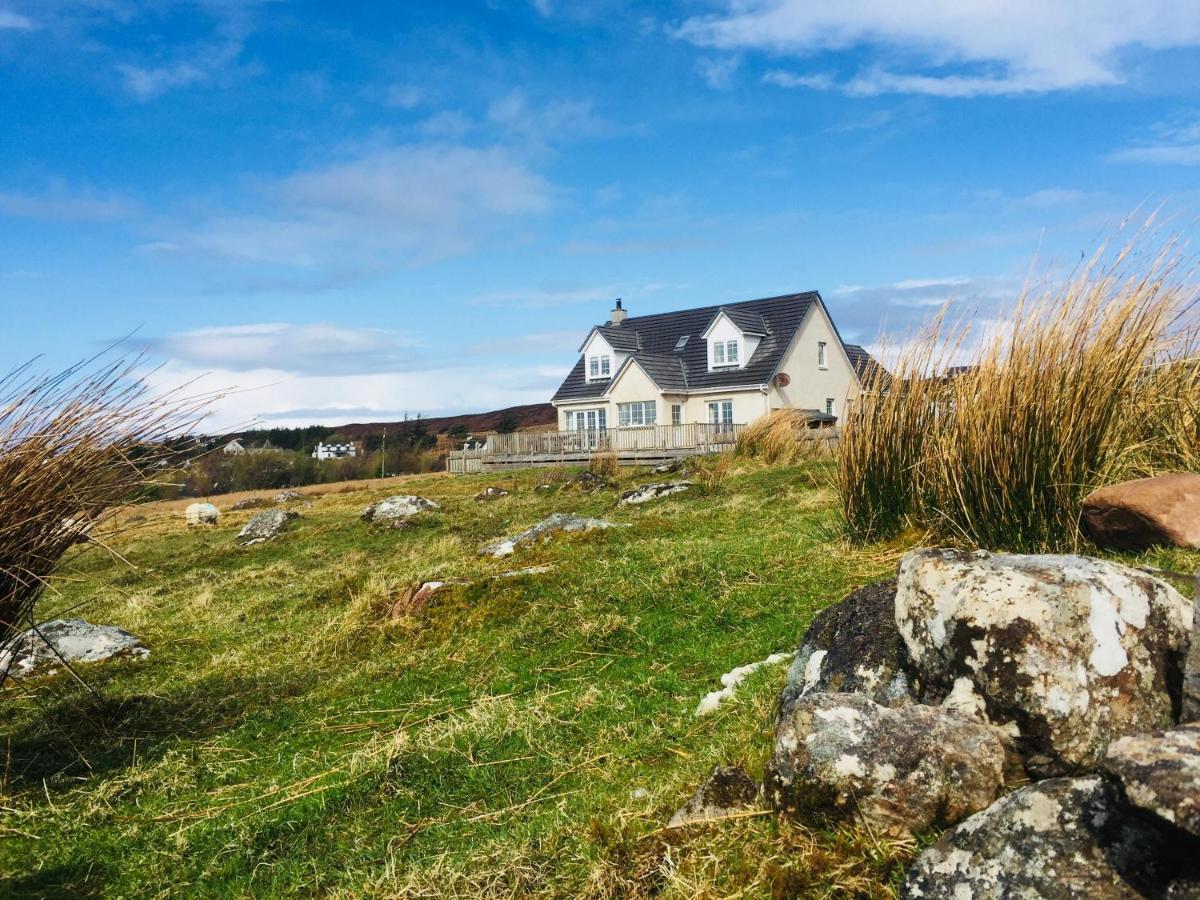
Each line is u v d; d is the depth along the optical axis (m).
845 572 7.98
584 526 12.42
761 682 5.64
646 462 33.25
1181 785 2.46
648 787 4.61
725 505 13.49
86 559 16.80
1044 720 3.42
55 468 5.54
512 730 5.88
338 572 13.64
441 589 9.45
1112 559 6.22
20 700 7.42
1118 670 3.42
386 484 35.09
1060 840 2.82
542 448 37.41
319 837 4.88
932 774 3.40
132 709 7.12
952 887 2.95
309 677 7.88
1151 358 7.11
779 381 39.06
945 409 8.27
